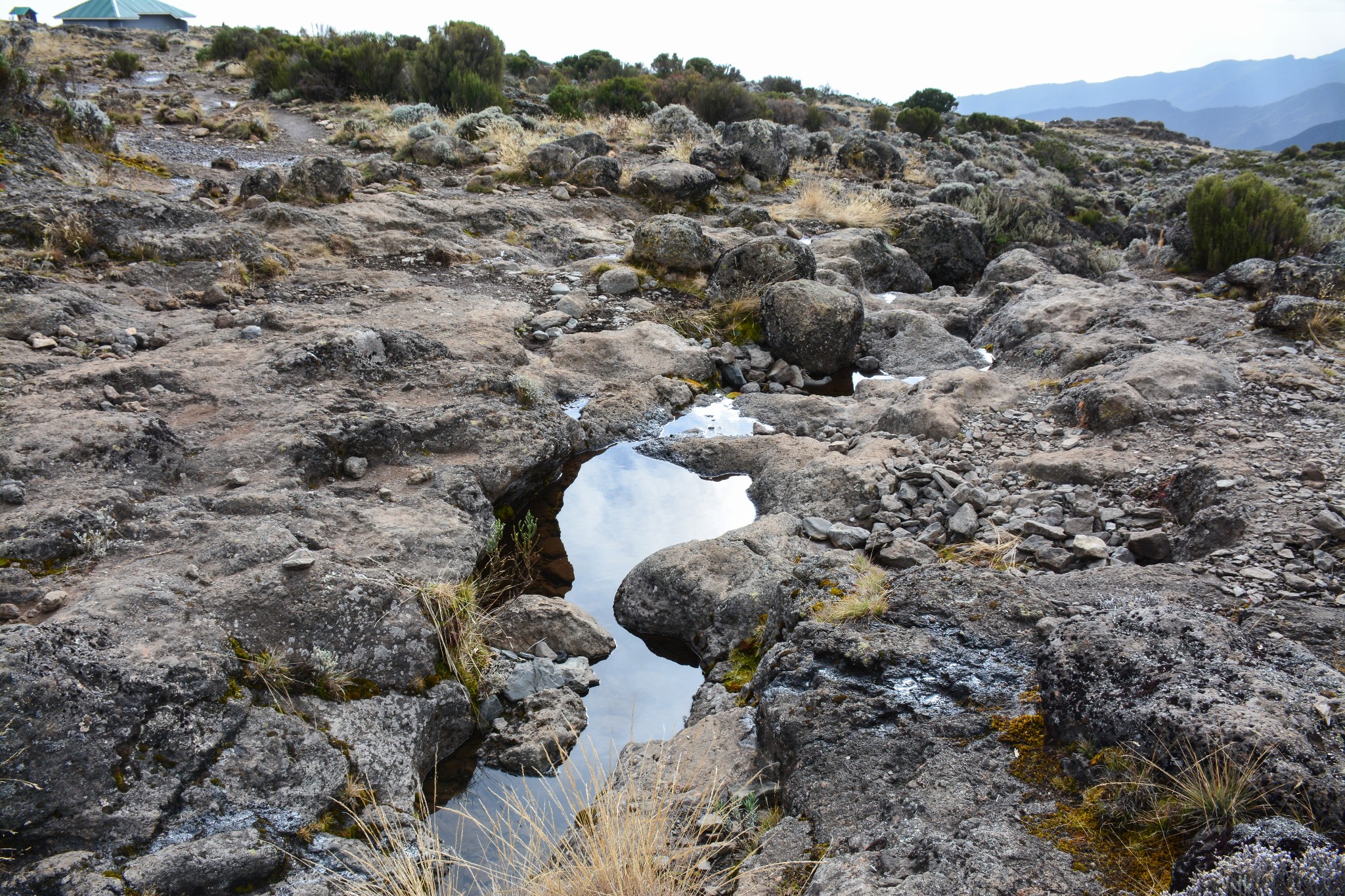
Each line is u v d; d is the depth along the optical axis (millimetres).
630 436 6820
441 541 4441
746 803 3080
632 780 3201
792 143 18750
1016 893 2211
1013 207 13922
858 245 10930
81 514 3926
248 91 22953
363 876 2840
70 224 7566
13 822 2611
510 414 5836
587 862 2746
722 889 2680
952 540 5027
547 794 3480
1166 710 2494
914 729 3006
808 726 3115
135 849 2703
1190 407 6000
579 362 7578
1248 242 10422
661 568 4711
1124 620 2914
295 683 3395
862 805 2760
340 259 9195
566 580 5055
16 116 10688
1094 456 5625
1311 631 3459
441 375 6234
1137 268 11586
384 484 4988
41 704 2764
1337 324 7203
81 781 2738
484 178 12961
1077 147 42312
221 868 2684
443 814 3369
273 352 6016
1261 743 2314
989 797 2627
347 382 5977
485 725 3850
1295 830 2070
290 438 4977
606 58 36531
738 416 7309
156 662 3086
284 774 3049
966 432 6340
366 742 3332
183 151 14711
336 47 22641
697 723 3637
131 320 6613
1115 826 2414
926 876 2287
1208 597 3785
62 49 27891
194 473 4691
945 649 3377
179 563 3826
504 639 4320
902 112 29922
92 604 3291
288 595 3631
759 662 4016
